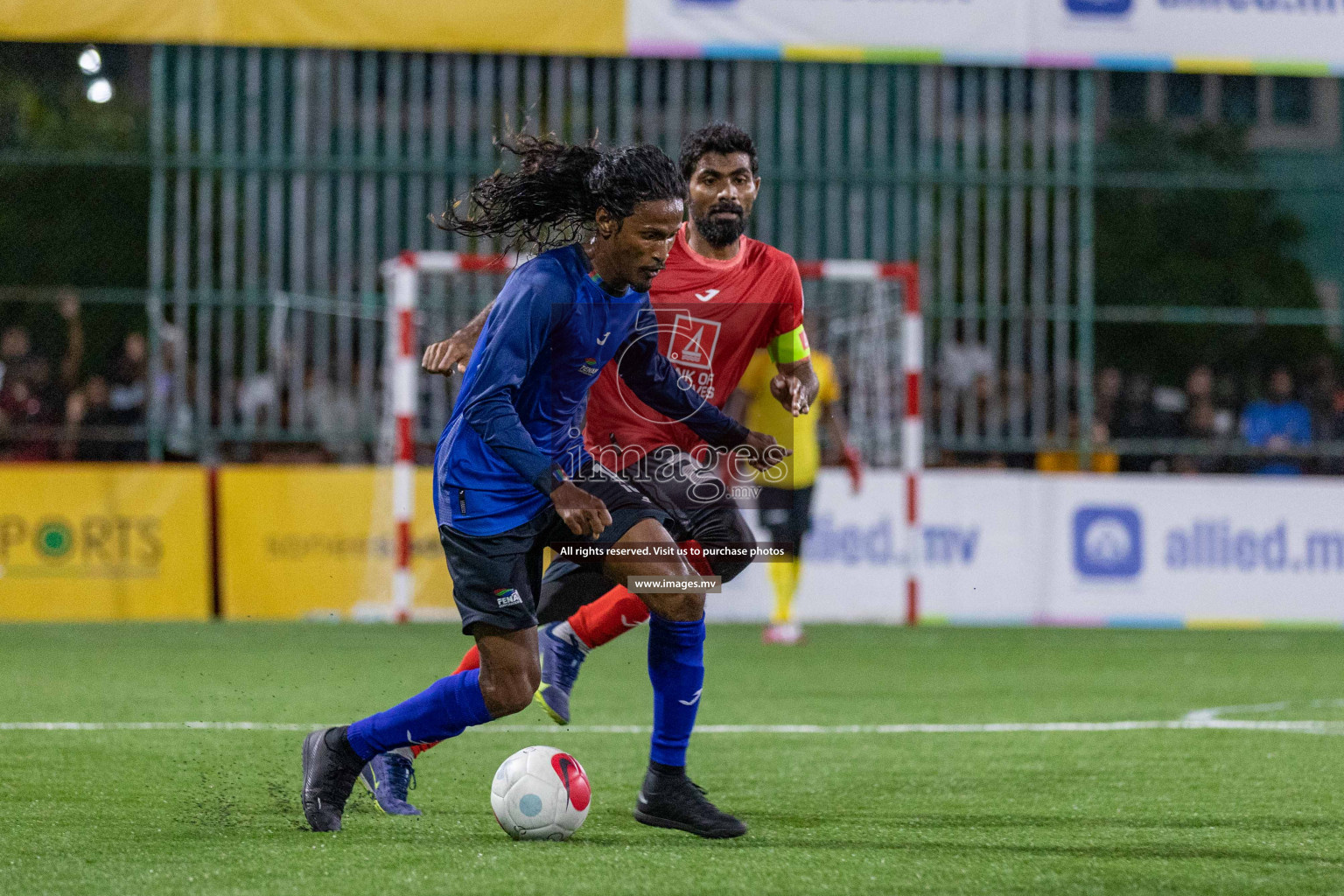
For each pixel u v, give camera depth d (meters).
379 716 12.23
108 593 35.16
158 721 19.42
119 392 38.34
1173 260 48.94
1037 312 37.59
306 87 37.16
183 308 36.59
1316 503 37.59
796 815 13.39
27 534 34.84
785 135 38.03
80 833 12.05
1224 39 33.84
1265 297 48.78
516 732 18.86
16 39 32.03
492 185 12.37
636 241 11.63
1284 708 21.97
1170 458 41.03
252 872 10.48
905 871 10.80
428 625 35.69
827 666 27.70
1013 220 37.53
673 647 12.55
